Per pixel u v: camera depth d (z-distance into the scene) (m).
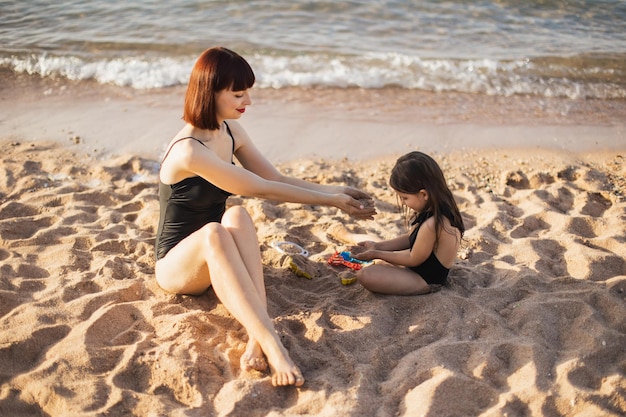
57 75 7.90
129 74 7.95
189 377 3.16
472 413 2.95
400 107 7.29
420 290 3.90
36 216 4.74
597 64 8.40
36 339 3.42
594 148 6.35
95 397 3.04
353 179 5.69
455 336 3.50
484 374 3.18
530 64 8.38
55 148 6.12
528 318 3.61
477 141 6.49
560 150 6.30
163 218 3.81
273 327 3.28
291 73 8.02
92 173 5.64
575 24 9.74
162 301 3.80
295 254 4.32
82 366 3.24
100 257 4.28
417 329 3.56
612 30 9.55
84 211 4.86
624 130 6.77
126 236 4.54
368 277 3.89
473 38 9.21
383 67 8.26
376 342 3.49
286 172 5.83
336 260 4.30
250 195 3.67
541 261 4.25
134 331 3.56
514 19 9.91
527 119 7.03
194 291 3.82
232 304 3.29
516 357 3.30
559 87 7.86
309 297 3.94
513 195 5.30
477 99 7.54
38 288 3.93
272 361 3.18
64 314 3.65
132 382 3.20
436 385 3.04
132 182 5.47
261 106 7.20
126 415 2.96
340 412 2.91
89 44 8.70
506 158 6.13
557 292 3.85
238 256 3.37
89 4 10.04
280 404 3.07
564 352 3.35
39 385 3.09
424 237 3.75
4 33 8.95
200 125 3.58
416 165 3.71
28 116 6.81
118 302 3.80
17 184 5.30
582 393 3.01
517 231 4.70
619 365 3.25
